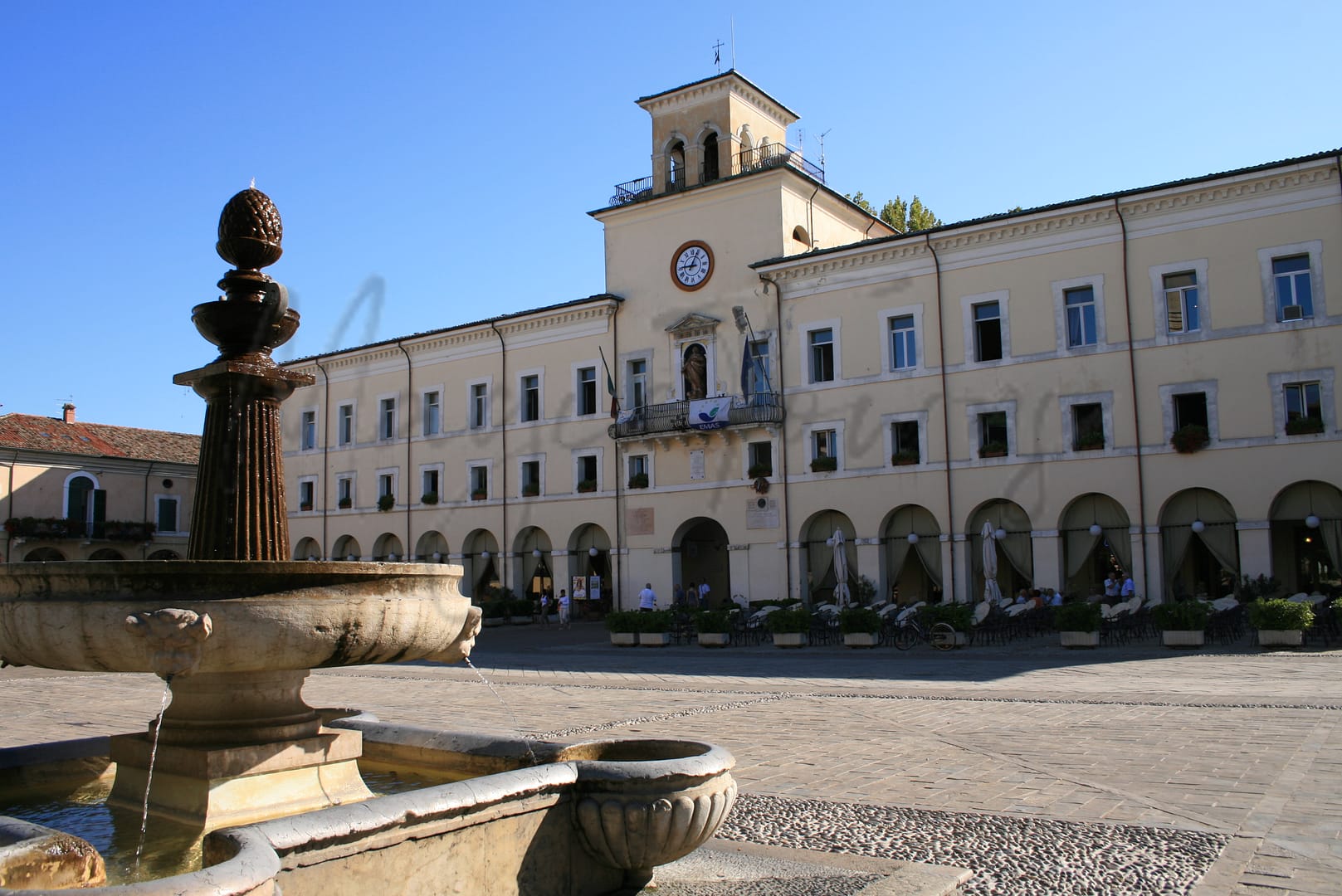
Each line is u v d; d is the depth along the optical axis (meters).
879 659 26.03
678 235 42.44
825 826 8.08
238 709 6.70
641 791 5.73
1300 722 13.22
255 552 7.30
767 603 36.12
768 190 40.31
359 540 51.94
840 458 37.59
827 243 43.16
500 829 5.41
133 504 59.66
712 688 19.56
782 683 20.33
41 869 4.29
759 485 39.00
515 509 46.34
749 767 10.80
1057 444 33.69
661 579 41.69
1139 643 27.17
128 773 6.86
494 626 42.06
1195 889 6.33
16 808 7.03
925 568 36.81
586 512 44.06
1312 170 30.22
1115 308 33.09
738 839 7.73
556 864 5.71
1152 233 32.72
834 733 13.18
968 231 35.28
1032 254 34.53
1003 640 29.55
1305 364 30.25
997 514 35.09
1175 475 31.80
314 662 5.94
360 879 4.71
